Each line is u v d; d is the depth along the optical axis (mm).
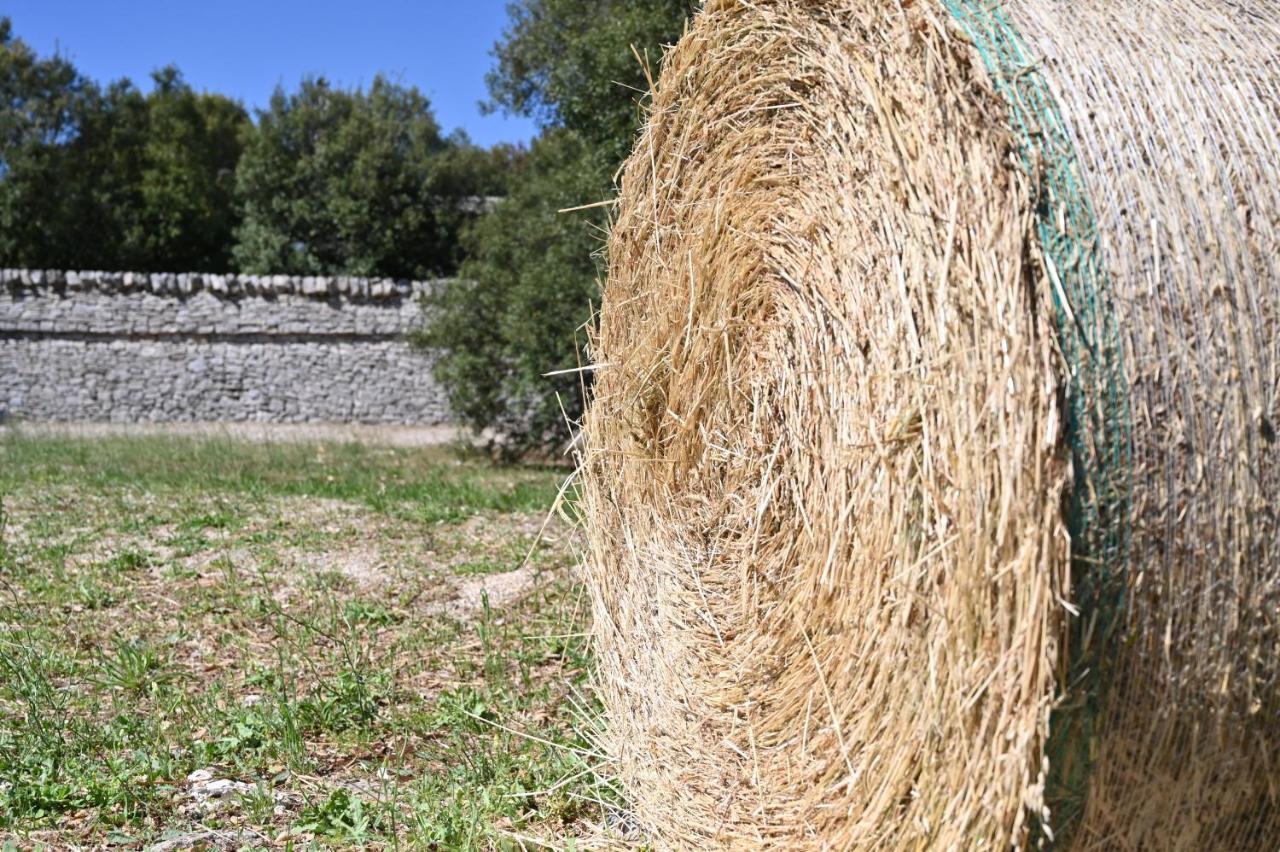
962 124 3029
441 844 4012
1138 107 3066
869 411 3352
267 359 22078
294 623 6816
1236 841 3189
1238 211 3010
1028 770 2777
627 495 4855
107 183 32844
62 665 5969
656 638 4520
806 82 3766
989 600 2842
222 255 34344
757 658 3920
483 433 20141
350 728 5145
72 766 4602
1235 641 2939
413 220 31250
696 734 4145
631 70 12922
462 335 16797
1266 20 3363
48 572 8062
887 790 3217
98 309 21562
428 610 7188
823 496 3629
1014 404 2801
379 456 16797
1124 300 2881
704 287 4398
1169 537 2869
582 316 15656
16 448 16016
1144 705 2912
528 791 4465
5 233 31469
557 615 6789
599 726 4918
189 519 10094
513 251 16969
